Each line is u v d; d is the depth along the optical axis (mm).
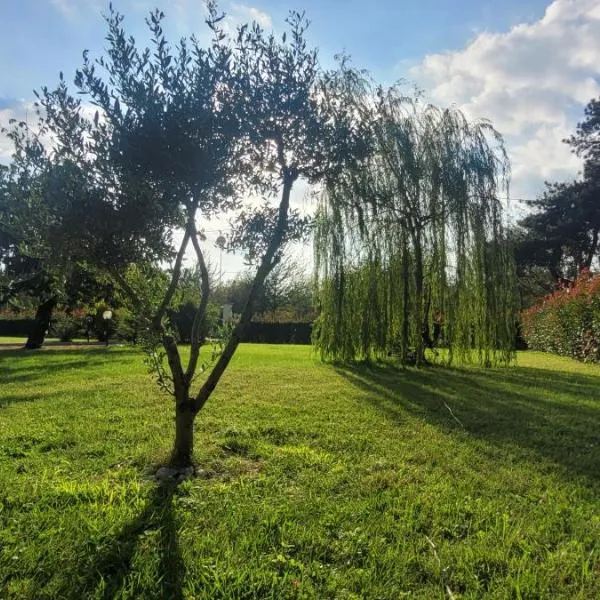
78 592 2270
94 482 3615
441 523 3035
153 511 3090
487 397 7438
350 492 3520
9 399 6793
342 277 11734
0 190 3461
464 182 11305
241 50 3691
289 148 3877
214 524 2953
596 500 3475
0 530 2818
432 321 12156
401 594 2311
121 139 3395
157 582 2348
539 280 31109
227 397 6992
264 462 4137
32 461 4066
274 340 27922
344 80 9484
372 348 11672
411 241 11469
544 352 19391
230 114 3588
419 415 6031
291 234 4074
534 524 3047
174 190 3553
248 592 2293
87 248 3424
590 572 2529
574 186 28969
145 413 5848
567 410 6578
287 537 2805
